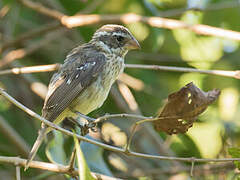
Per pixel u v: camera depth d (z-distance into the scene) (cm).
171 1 1449
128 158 1280
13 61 1363
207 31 1040
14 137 1189
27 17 1491
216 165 1114
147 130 1251
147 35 1362
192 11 1384
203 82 1418
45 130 909
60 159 928
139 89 1301
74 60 1038
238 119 1309
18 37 1306
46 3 1491
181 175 1191
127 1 1331
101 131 1082
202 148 1257
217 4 1384
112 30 1069
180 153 1273
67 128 1062
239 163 798
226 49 1485
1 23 1483
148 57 1405
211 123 1277
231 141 1173
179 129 777
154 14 1245
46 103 996
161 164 1281
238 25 1453
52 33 1433
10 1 1357
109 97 1302
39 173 1202
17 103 767
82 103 1011
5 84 1384
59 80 1012
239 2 1378
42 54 1443
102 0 1315
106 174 992
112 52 1055
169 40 1455
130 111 1294
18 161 845
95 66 1020
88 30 1317
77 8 1355
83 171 684
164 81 1409
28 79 1306
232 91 1382
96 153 1016
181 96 754
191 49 1457
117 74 1059
